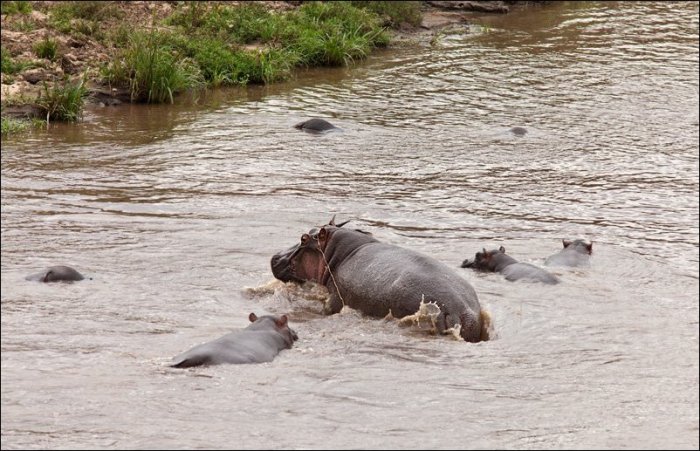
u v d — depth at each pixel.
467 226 56.31
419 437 30.28
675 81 101.81
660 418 32.16
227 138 77.50
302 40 108.19
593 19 138.38
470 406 32.78
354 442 29.78
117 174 66.25
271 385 33.84
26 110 81.88
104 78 90.50
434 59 111.50
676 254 52.03
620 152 75.94
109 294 43.69
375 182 66.00
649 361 37.28
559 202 62.31
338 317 41.47
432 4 141.88
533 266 46.84
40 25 103.25
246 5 116.81
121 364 35.59
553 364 36.78
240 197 61.09
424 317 39.66
